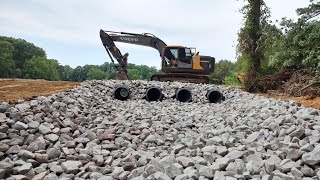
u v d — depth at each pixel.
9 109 7.10
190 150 5.79
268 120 7.21
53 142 6.22
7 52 79.25
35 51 101.25
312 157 4.72
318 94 12.77
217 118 8.78
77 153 5.86
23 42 99.31
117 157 5.66
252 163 4.82
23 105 7.60
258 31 18.39
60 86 13.71
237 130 6.92
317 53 13.12
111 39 21.47
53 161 5.39
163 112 10.14
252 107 10.04
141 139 6.80
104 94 14.82
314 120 7.04
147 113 9.75
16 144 5.80
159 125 7.84
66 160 5.45
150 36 21.80
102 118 8.52
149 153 5.75
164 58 20.69
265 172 4.62
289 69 16.14
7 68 76.50
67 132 6.91
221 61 36.88
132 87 16.25
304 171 4.56
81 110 9.46
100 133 7.15
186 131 7.57
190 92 14.75
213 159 5.28
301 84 14.27
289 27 14.63
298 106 9.53
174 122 8.55
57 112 7.88
